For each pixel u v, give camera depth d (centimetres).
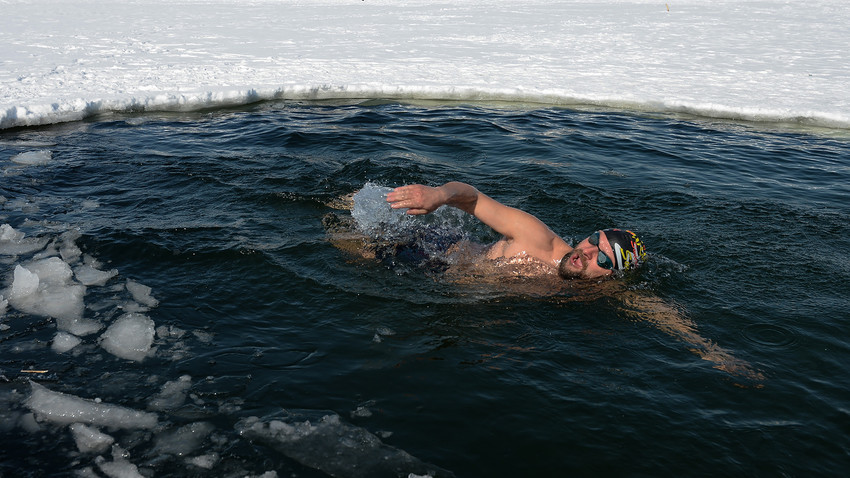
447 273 349
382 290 331
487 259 355
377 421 236
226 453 220
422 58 1198
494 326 303
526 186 513
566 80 1026
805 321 310
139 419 235
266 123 733
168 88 894
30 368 262
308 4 2264
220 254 364
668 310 321
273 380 258
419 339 291
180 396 247
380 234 380
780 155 657
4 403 241
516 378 263
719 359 279
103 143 630
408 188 309
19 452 217
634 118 827
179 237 385
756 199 502
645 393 255
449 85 948
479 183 518
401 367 269
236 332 292
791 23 1847
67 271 339
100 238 381
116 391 249
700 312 319
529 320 309
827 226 441
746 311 320
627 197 497
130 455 218
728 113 852
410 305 319
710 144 696
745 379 264
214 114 798
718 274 360
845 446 227
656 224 439
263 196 462
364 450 221
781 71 1131
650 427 235
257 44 1339
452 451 222
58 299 314
